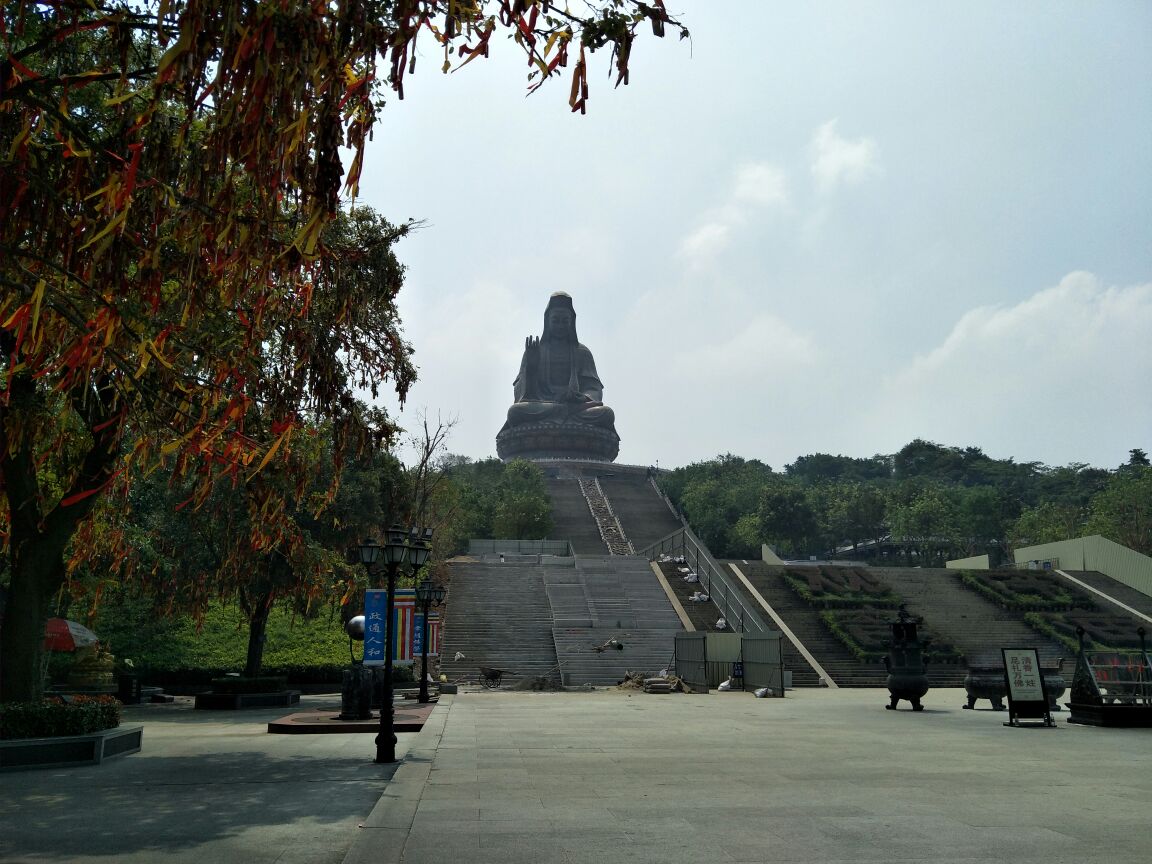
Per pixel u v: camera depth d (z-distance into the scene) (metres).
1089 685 19.20
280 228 8.86
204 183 7.31
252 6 5.81
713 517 89.12
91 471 14.00
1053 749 14.55
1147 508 65.25
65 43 10.05
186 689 34.81
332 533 30.83
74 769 12.97
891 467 162.00
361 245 13.02
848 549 113.94
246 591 27.52
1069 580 54.44
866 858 6.80
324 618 41.75
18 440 10.82
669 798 9.62
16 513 13.78
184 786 11.26
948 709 24.31
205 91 5.98
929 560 93.12
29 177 7.88
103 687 28.45
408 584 37.41
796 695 31.81
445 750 14.43
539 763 12.71
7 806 9.80
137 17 7.33
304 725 18.38
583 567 50.62
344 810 9.52
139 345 8.95
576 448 101.88
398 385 14.72
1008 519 90.12
